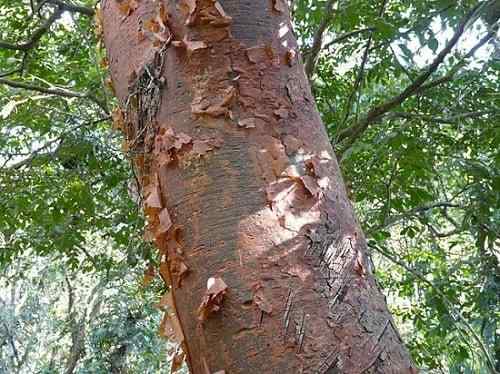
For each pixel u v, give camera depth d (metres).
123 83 1.52
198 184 1.24
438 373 5.57
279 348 1.06
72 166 5.64
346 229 1.23
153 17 1.47
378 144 4.59
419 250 6.24
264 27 1.41
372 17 4.61
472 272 5.99
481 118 4.85
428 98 4.95
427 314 6.64
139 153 1.42
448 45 4.14
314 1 4.66
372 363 1.05
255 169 1.24
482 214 4.62
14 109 4.71
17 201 5.45
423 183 5.36
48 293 15.46
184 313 1.20
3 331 14.73
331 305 1.10
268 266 1.13
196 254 1.19
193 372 1.17
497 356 5.58
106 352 11.44
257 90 1.33
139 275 6.91
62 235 6.02
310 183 1.23
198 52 1.36
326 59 5.42
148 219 1.34
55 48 5.87
